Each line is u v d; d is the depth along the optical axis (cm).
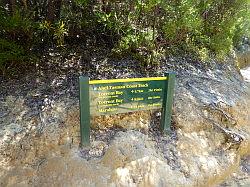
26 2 225
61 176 170
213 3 304
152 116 211
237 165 215
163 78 192
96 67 229
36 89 207
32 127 186
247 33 453
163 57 262
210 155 207
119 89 181
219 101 243
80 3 227
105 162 177
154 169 182
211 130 220
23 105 197
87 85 172
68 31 239
